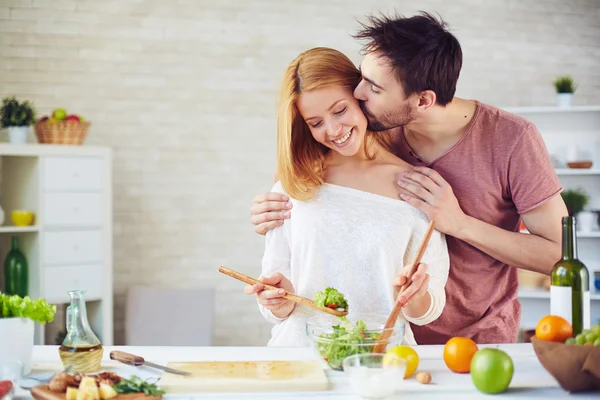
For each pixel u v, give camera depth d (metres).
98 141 4.76
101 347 1.70
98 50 4.75
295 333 2.04
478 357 1.53
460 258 2.15
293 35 5.00
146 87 4.82
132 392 1.49
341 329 1.70
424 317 1.96
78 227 4.30
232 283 4.94
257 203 2.17
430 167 2.17
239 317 4.95
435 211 2.04
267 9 4.96
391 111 1.98
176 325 4.42
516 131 2.10
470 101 2.15
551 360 1.53
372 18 2.00
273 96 4.98
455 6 5.20
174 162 4.87
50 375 1.67
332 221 2.06
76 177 4.29
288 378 1.59
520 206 2.12
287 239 2.14
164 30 4.84
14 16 4.64
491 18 5.25
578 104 5.39
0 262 4.42
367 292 2.04
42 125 4.27
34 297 4.21
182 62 4.86
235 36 4.92
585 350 1.49
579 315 1.67
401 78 1.93
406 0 5.12
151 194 4.84
